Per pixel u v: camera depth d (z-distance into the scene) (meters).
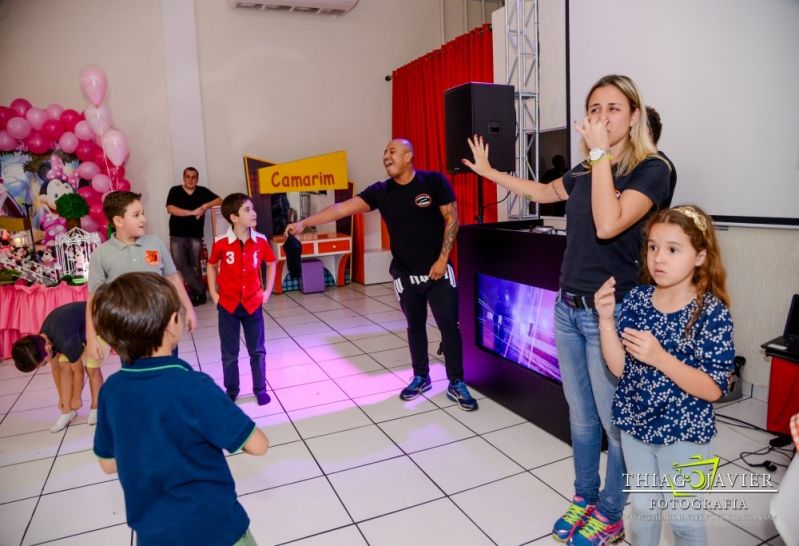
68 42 6.03
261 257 3.43
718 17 3.02
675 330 1.49
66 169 5.84
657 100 3.41
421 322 3.41
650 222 1.52
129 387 1.19
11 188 5.64
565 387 2.04
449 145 3.88
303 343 4.80
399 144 3.07
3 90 5.84
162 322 1.21
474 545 2.06
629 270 1.79
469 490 2.43
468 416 3.18
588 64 3.88
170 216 6.28
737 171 3.04
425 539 2.11
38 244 5.66
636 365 1.57
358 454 2.79
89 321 2.78
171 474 1.17
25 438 3.14
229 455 2.81
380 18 7.48
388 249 7.51
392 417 3.21
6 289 4.39
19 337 4.54
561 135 4.38
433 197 3.15
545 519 2.21
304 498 2.41
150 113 6.46
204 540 1.20
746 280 3.19
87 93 5.50
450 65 6.22
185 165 6.62
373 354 4.43
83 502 2.48
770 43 2.81
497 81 5.12
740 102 2.97
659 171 1.70
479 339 3.51
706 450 1.50
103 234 5.83
